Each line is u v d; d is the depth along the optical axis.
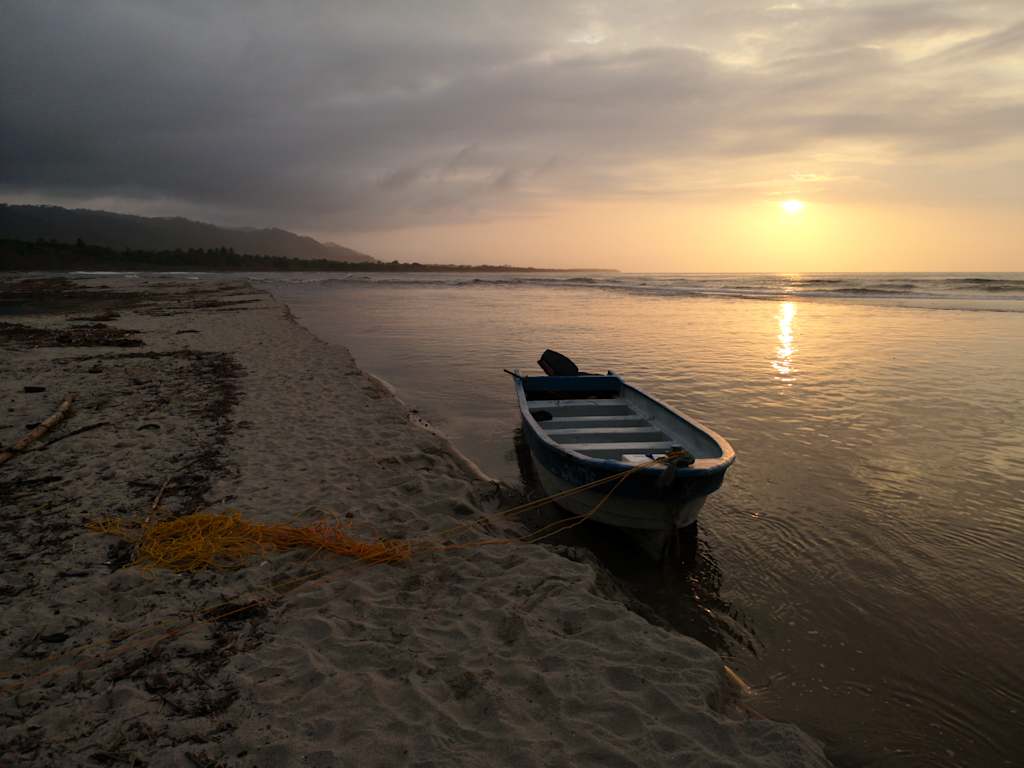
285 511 5.74
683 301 38.69
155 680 3.37
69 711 3.10
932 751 3.41
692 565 5.45
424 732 3.01
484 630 3.99
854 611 4.74
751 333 21.14
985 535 5.87
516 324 24.77
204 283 56.56
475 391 12.14
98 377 11.70
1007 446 8.41
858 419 9.80
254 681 3.39
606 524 6.07
